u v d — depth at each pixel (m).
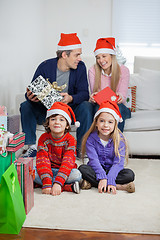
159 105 3.39
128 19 5.43
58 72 2.83
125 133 2.91
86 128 2.64
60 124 2.05
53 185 1.94
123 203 1.78
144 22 5.44
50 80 2.82
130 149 2.92
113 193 1.94
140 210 1.68
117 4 5.40
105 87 2.90
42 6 5.01
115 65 2.83
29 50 4.18
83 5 5.41
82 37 5.48
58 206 1.72
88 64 4.09
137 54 5.50
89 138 2.17
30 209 1.67
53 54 5.43
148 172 2.39
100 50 2.79
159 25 5.43
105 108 2.11
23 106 2.72
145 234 1.43
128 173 2.01
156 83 3.43
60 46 2.74
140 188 2.04
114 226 1.49
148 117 2.95
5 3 3.14
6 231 1.42
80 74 2.85
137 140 2.91
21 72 3.80
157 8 5.40
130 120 2.90
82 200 1.82
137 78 3.45
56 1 5.39
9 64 3.29
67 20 5.43
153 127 2.91
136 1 5.39
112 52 2.81
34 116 2.73
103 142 2.14
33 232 1.44
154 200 1.83
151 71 3.50
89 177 2.03
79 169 2.06
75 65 2.77
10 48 3.32
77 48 2.72
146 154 2.95
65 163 2.01
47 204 1.75
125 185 2.00
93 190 2.02
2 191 1.40
